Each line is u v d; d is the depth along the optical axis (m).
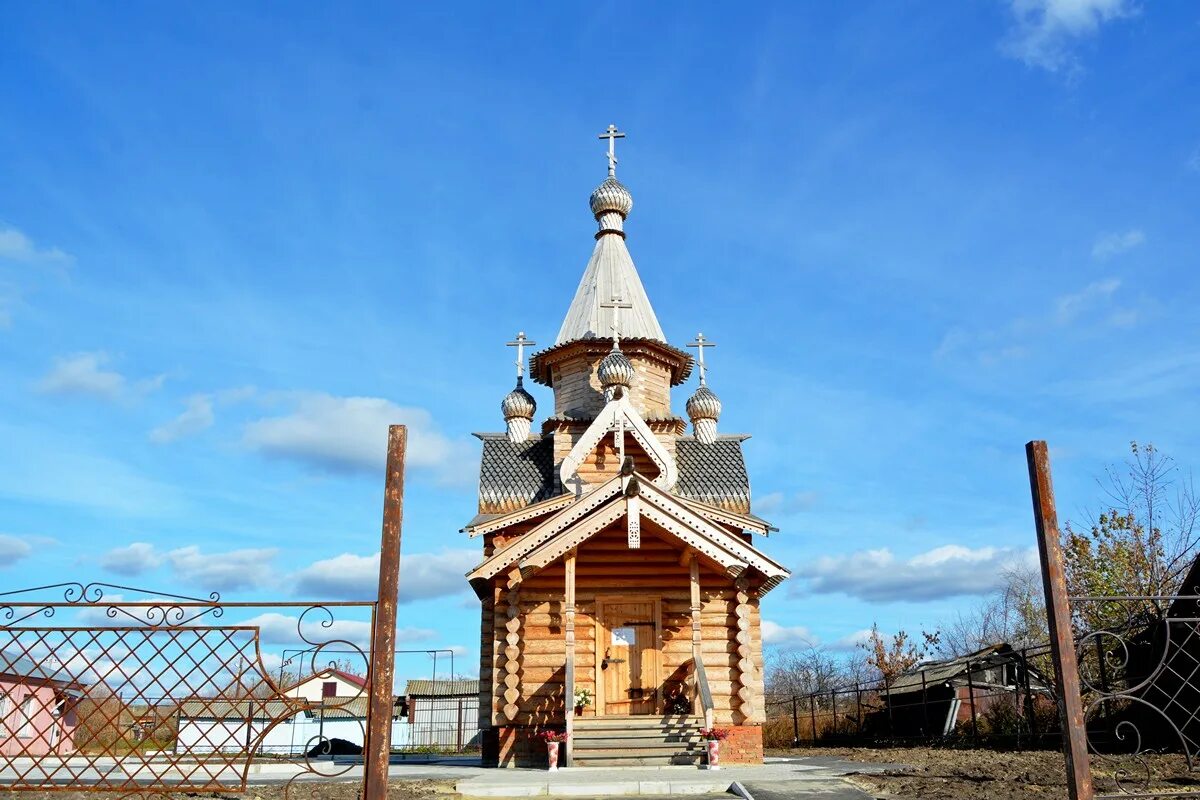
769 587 22.39
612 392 25.50
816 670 59.06
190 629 9.42
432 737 42.06
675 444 27.95
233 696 9.34
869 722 34.50
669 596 21.98
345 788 13.56
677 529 20.31
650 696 21.45
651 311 31.05
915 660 45.31
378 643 9.36
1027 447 10.45
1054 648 9.94
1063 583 10.02
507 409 29.95
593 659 21.55
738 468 27.19
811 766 18.53
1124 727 20.16
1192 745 18.56
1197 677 18.58
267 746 24.48
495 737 22.70
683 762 19.12
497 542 24.94
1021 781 14.07
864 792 13.34
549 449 27.97
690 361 30.28
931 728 30.53
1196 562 19.03
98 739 9.34
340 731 40.91
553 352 29.27
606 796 14.27
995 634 45.75
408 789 14.42
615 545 21.95
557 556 20.23
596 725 20.08
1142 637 19.97
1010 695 26.97
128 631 9.40
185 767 17.31
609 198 31.97
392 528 9.65
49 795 11.72
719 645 21.53
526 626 21.66
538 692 21.23
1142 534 28.08
